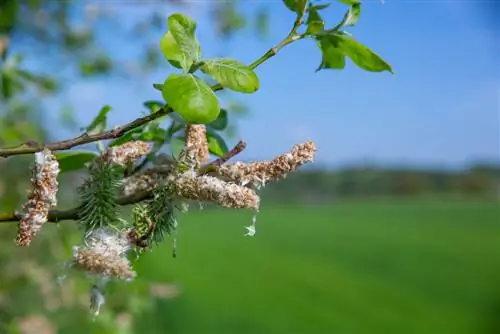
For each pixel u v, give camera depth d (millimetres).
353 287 32812
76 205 1929
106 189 1805
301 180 67750
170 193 1733
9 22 3750
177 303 24656
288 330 24562
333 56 1859
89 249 1706
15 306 5488
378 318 27328
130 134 1899
